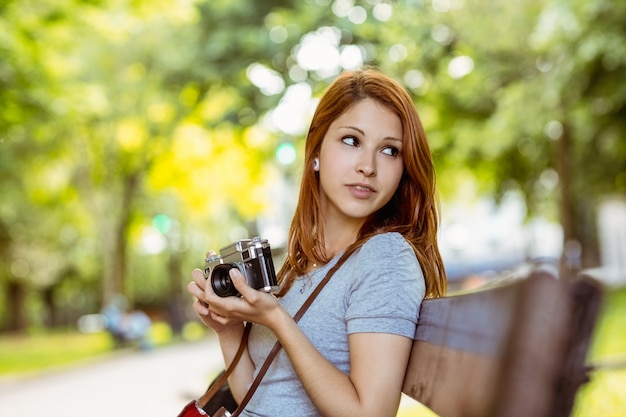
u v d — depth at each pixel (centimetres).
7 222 2912
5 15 1228
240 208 2427
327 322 194
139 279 4859
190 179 2414
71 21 1324
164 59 2034
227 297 186
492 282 133
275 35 1440
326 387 173
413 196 217
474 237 3809
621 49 1538
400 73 1334
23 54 1280
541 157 2223
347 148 213
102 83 2173
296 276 221
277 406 202
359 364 177
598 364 112
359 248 201
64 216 3122
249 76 1536
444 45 1555
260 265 184
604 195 2347
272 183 2177
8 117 1324
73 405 1071
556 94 1709
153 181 2466
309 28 1318
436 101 1964
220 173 2339
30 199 2639
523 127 1923
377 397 172
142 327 2058
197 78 1684
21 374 1603
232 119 1593
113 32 1476
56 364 1786
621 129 1917
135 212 2831
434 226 218
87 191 2569
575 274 99
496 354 111
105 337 2797
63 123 1598
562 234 2077
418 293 183
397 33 1254
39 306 5047
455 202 3102
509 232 3659
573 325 96
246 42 1466
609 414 482
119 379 1388
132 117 2261
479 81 1895
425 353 166
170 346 2239
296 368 177
